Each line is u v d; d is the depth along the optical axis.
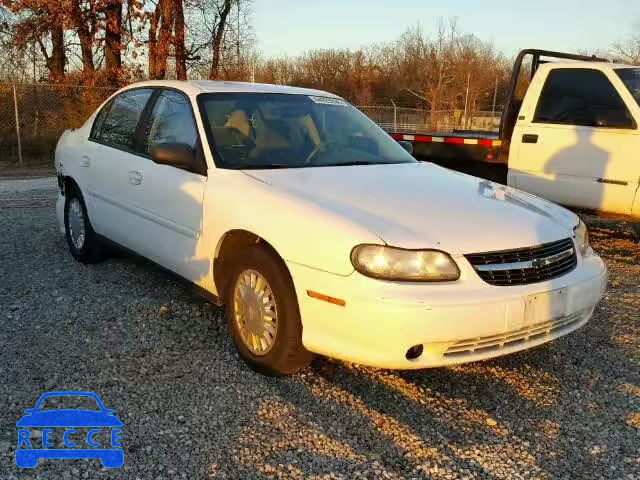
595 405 3.33
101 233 5.30
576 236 3.67
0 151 16.44
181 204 4.11
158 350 3.85
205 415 3.11
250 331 3.58
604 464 2.79
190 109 4.37
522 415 3.21
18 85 16.12
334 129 4.65
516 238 3.24
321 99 4.94
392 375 3.60
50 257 5.95
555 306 3.26
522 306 3.10
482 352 3.13
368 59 51.38
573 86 6.56
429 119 22.34
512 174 7.02
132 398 3.26
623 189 6.19
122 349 3.85
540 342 3.32
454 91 42.97
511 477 2.68
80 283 5.12
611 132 6.23
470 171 7.52
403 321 2.88
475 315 2.96
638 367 3.80
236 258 3.64
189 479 2.61
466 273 3.05
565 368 3.77
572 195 6.57
